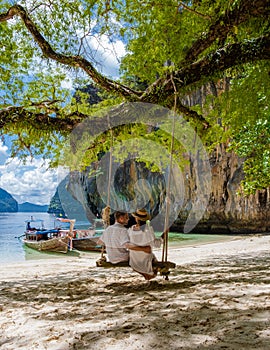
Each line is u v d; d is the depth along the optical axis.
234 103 9.61
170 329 3.13
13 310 4.76
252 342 2.58
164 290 5.43
